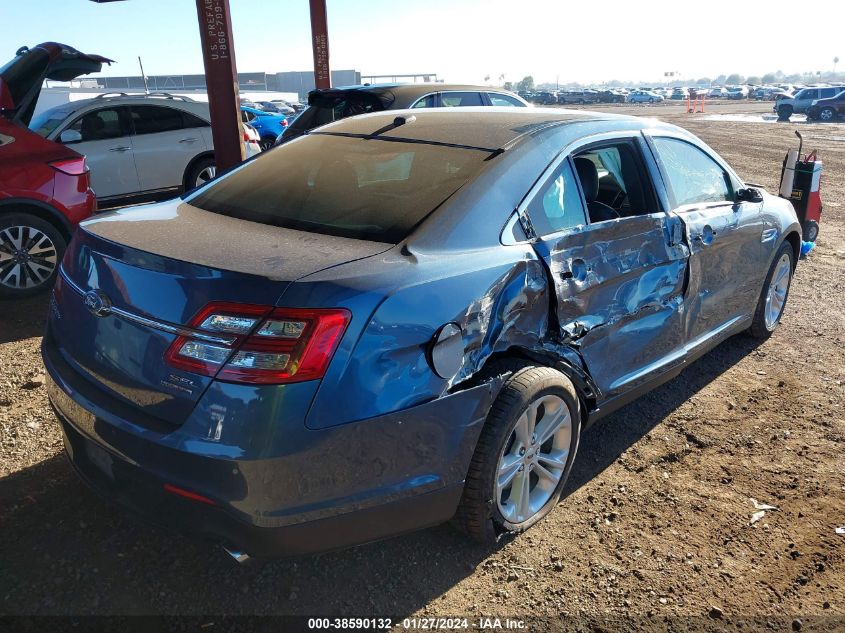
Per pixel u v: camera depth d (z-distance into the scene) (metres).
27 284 5.60
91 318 2.34
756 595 2.56
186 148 9.16
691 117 38.41
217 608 2.37
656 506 3.08
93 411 2.25
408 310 2.20
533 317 2.71
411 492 2.30
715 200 4.07
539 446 2.81
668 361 3.63
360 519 2.21
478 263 2.49
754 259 4.39
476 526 2.60
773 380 4.40
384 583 2.54
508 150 2.88
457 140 3.03
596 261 3.02
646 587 2.57
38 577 2.44
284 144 3.50
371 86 8.17
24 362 4.37
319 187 2.88
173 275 2.13
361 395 2.10
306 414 2.01
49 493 2.93
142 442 2.12
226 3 7.06
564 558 2.71
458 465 2.43
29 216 5.50
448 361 2.32
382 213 2.60
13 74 6.12
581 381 2.91
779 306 5.09
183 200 3.11
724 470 3.39
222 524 2.07
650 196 3.49
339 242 2.42
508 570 2.63
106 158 8.50
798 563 2.73
